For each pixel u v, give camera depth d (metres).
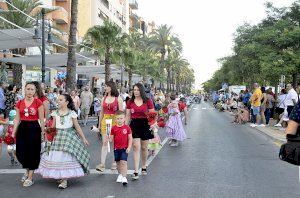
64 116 8.05
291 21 33.75
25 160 7.97
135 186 7.93
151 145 11.55
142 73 60.19
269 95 23.02
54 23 47.03
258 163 10.60
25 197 7.07
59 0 50.69
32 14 30.22
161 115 18.45
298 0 34.00
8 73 32.47
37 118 8.14
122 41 36.59
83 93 21.58
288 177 8.90
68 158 7.86
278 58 30.38
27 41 21.88
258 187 7.91
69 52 24.83
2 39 20.91
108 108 9.31
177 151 12.80
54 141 7.96
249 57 34.84
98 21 59.72
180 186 7.94
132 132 8.62
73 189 7.67
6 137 9.44
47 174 7.77
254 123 22.22
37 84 8.48
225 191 7.56
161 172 9.34
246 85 48.34
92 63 46.06
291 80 35.00
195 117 32.53
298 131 4.28
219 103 46.97
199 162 10.71
